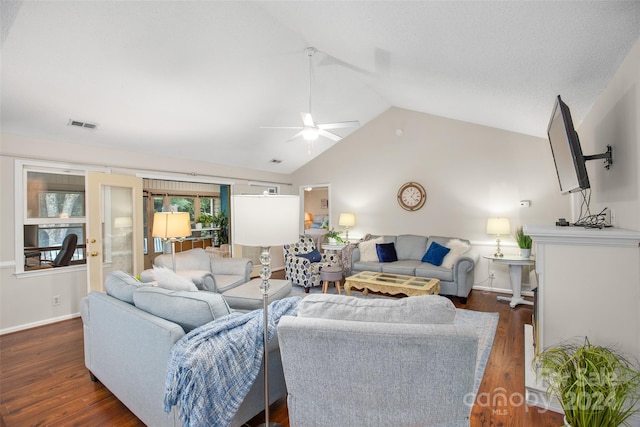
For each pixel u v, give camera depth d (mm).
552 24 1737
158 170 4883
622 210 2062
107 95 3314
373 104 5496
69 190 4039
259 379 1834
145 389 1777
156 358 1679
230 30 2996
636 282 1759
